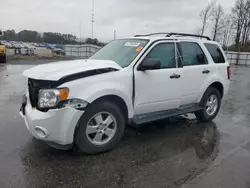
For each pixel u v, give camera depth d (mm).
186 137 4598
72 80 3373
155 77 4281
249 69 22578
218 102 5715
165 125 5250
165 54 4555
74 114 3338
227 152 4000
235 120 5855
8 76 11484
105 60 4207
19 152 3688
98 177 3119
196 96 5168
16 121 5055
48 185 2924
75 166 3361
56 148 3613
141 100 4168
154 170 3338
